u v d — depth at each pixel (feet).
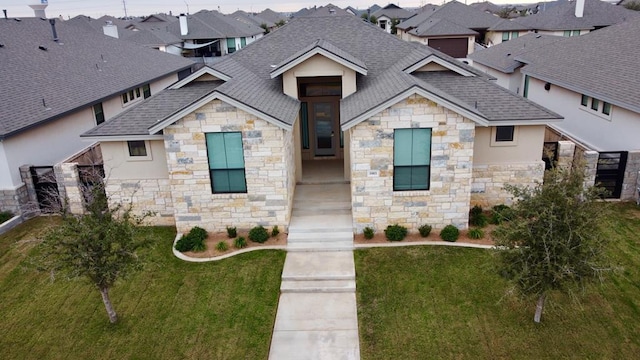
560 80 82.17
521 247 35.32
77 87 80.74
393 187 52.80
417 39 193.16
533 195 37.14
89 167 60.70
